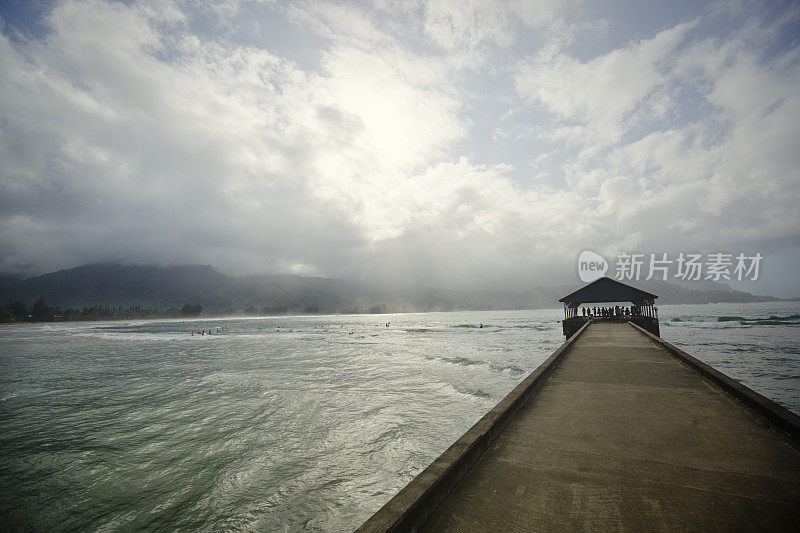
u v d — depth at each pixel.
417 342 45.66
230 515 6.74
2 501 7.52
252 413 13.60
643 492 3.46
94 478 8.50
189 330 100.44
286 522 6.43
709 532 2.82
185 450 10.09
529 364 23.86
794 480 3.59
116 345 50.88
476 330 70.31
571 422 5.62
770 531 2.80
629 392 7.43
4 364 30.61
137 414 14.11
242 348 42.19
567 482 3.71
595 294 34.09
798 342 32.81
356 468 8.51
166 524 6.55
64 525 6.64
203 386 19.25
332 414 13.05
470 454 4.09
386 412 13.02
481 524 3.03
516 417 5.94
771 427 5.11
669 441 4.74
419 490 3.12
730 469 3.88
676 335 41.72
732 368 20.31
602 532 2.88
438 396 15.29
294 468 8.65
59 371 26.27
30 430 12.34
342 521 6.38
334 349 38.81
